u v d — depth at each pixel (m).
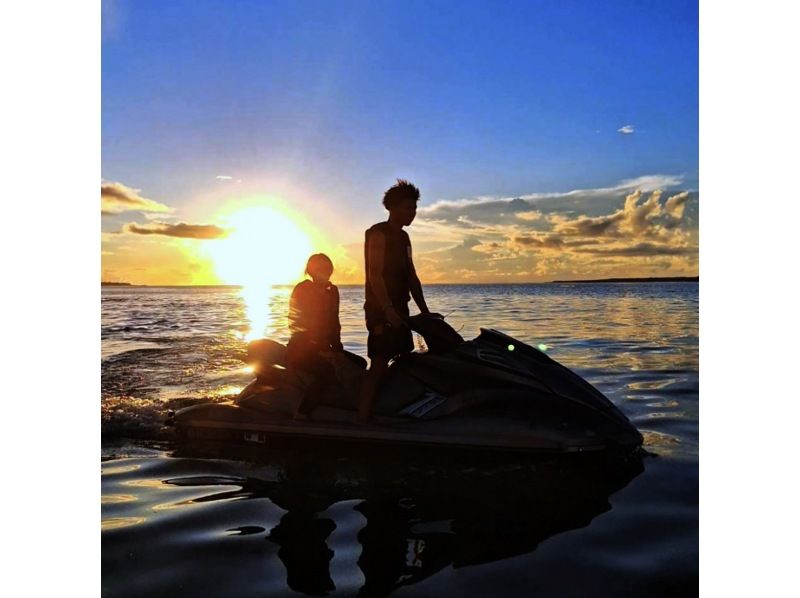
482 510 3.85
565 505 3.91
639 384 7.36
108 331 13.95
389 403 5.02
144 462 4.89
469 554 3.31
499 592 2.94
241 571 3.17
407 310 5.15
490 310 19.30
